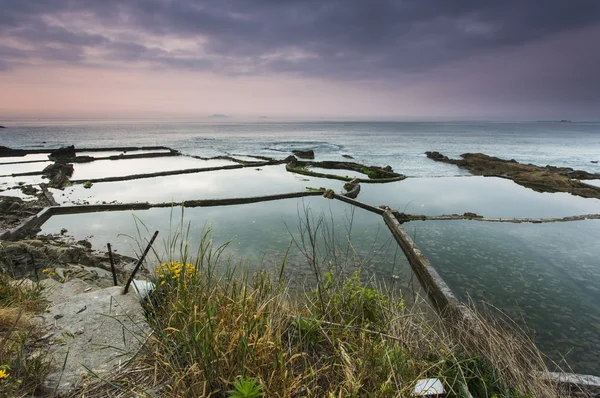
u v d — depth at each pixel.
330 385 2.36
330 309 3.46
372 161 41.03
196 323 2.59
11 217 13.89
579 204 20.05
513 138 98.25
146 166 34.22
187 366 2.37
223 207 17.38
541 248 12.18
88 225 14.13
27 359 2.45
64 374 2.44
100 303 3.52
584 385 4.17
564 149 61.47
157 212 16.23
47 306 3.56
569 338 6.92
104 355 2.69
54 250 9.23
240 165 33.31
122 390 2.20
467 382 2.71
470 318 3.90
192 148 55.44
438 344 3.20
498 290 8.95
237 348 2.40
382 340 2.90
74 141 68.06
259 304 3.08
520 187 25.00
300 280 7.96
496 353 3.09
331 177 27.31
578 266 10.63
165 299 3.23
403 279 9.16
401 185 25.06
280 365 2.33
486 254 11.50
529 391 2.78
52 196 19.12
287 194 19.81
